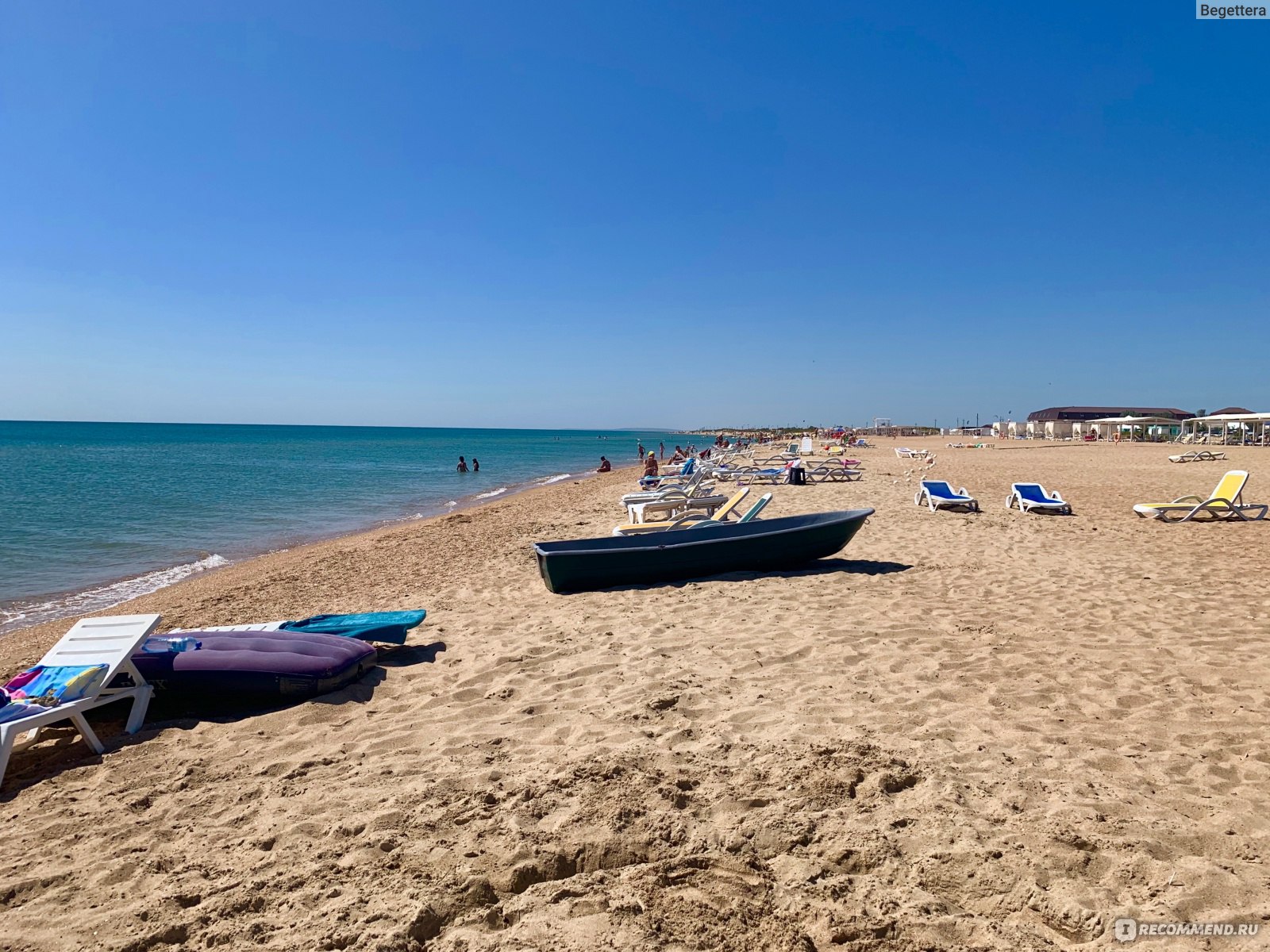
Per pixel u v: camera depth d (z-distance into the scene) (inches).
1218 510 516.4
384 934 97.2
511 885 109.3
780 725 163.3
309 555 516.7
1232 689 180.7
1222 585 297.4
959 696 179.6
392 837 121.6
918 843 115.2
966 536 438.0
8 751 150.0
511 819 125.0
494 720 174.7
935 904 101.0
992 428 3779.5
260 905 106.0
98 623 187.0
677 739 156.9
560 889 106.9
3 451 2492.6
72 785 150.3
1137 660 204.2
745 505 646.5
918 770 138.7
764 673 200.2
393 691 198.4
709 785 135.3
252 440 4638.3
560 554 304.8
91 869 119.0
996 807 124.7
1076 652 212.2
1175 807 124.3
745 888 106.5
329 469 1716.3
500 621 268.8
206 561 542.9
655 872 110.0
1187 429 2591.0
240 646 204.4
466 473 1626.5
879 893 103.8
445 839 120.7
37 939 101.0
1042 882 104.4
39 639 322.7
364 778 145.8
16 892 113.3
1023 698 177.5
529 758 152.1
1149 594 282.4
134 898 110.6
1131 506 585.0
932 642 224.2
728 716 169.5
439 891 106.2
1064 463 1278.3
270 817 132.8
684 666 207.3
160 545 618.2
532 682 199.5
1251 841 112.7
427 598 322.7
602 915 101.1
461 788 139.2
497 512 729.6
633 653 220.5
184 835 128.6
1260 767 138.4
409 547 506.6
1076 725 160.9
